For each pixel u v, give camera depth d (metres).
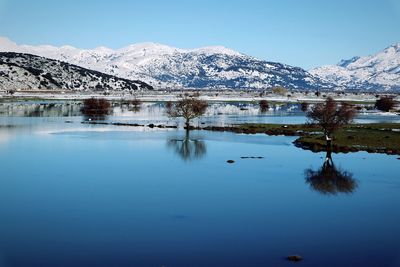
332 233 32.25
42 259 27.50
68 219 35.00
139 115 138.25
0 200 40.09
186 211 37.22
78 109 160.12
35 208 37.72
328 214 36.66
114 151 66.69
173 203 39.44
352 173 52.28
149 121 116.94
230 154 65.06
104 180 47.97
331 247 29.64
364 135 82.94
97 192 43.03
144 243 30.12
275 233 32.19
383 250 29.16
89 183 46.59
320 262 27.28
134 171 52.53
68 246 29.62
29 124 105.38
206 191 43.56
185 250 29.02
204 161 59.31
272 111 162.62
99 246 29.62
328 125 70.00
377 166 56.34
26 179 48.25
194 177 49.62
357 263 27.12
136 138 81.69
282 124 108.00
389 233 32.25
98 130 94.19
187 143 75.81
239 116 136.38
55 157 61.34
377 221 34.91
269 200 40.75
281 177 50.09
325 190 44.31
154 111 158.00
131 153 65.06
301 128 97.50
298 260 27.50
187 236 31.48
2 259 27.42
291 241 30.62
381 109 167.00
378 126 98.69
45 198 40.81
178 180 48.31
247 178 49.38
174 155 63.81
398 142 74.75
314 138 79.38
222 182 47.31
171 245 29.84
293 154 65.25
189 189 44.38
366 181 48.31
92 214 36.25
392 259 27.69
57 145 72.06
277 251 28.94
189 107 120.50
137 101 187.25
